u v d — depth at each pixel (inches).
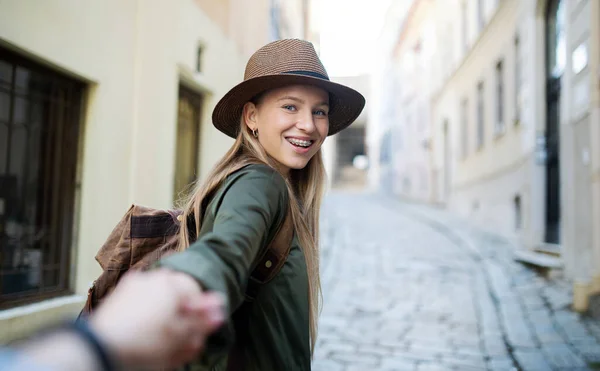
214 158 222.2
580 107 212.8
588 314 189.8
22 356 14.4
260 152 45.3
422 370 143.6
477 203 463.8
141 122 159.3
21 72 120.8
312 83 45.0
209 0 218.7
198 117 215.9
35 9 115.6
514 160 346.3
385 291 240.8
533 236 300.8
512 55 350.9
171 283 20.0
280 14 390.9
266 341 37.7
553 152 287.0
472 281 258.1
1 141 118.8
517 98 343.0
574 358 147.9
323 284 253.3
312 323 48.1
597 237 193.8
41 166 130.1
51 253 133.2
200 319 20.0
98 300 46.9
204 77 208.5
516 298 215.5
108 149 145.6
